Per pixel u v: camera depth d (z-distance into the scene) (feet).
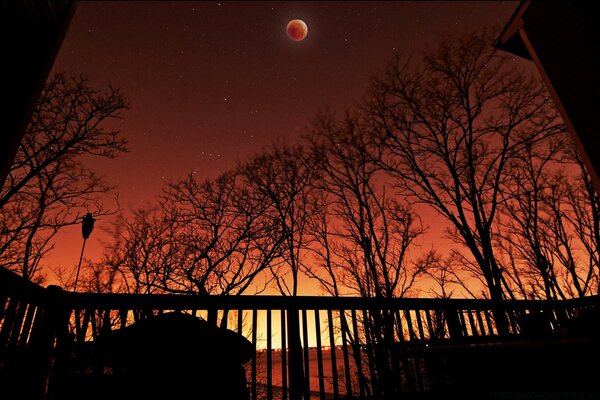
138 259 24.29
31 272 22.81
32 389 5.66
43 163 23.90
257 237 26.86
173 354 6.07
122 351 5.96
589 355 3.56
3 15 7.09
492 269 23.25
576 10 13.41
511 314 10.80
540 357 3.93
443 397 7.91
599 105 12.26
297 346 7.72
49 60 8.97
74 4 10.17
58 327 6.22
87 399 5.61
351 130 30.42
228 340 6.71
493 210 24.98
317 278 25.40
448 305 9.95
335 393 7.64
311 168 30.40
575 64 13.28
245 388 6.63
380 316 9.59
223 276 25.03
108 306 6.65
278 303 7.97
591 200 25.31
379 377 8.66
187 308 7.18
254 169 30.04
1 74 7.18
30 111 8.18
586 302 12.14
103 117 27.14
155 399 5.72
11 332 5.19
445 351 4.18
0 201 21.75
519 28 16.14
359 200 26.84
